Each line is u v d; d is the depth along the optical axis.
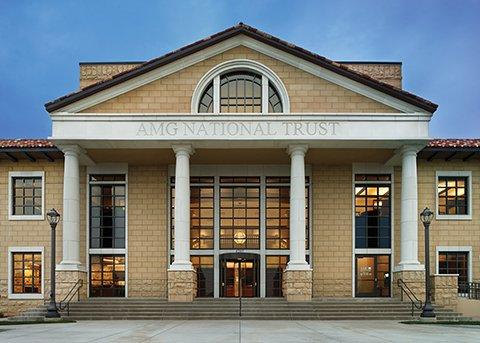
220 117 28.44
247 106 29.55
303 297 27.75
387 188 33.06
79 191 31.72
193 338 16.56
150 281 32.16
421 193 32.38
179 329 19.91
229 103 29.58
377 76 37.34
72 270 28.33
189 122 28.47
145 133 28.39
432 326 21.89
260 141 28.53
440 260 31.95
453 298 27.62
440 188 32.62
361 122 28.47
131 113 28.70
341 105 29.00
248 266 32.81
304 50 28.95
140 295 32.03
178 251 28.27
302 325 21.97
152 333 18.27
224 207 33.31
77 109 28.78
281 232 33.09
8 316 31.38
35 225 32.34
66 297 27.95
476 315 26.72
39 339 16.33
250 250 32.88
